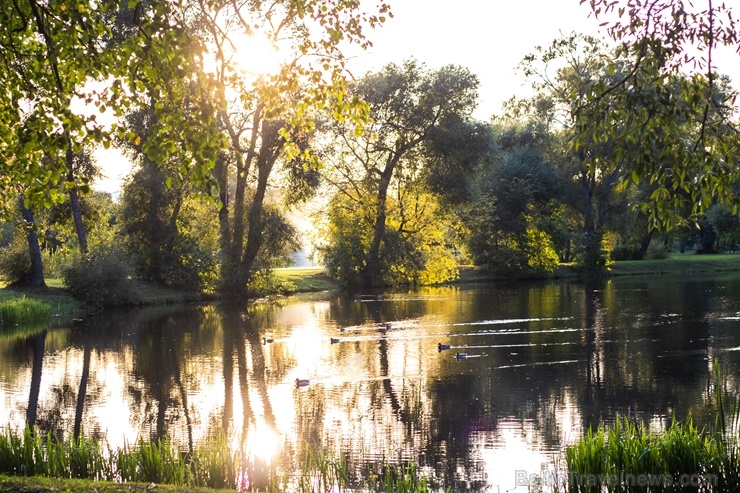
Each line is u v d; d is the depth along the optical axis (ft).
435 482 37.37
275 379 65.87
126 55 29.71
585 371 65.00
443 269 183.01
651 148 29.14
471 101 167.32
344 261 173.99
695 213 30.07
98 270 132.67
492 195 200.75
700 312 105.29
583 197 214.28
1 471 34.45
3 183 39.27
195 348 85.40
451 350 78.69
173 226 150.41
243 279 148.36
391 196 180.45
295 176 151.64
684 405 51.88
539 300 133.49
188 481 33.68
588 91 30.55
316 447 44.21
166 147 29.40
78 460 34.81
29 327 107.86
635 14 29.53
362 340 88.12
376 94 162.09
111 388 63.52
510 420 49.47
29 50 34.65
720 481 31.81
